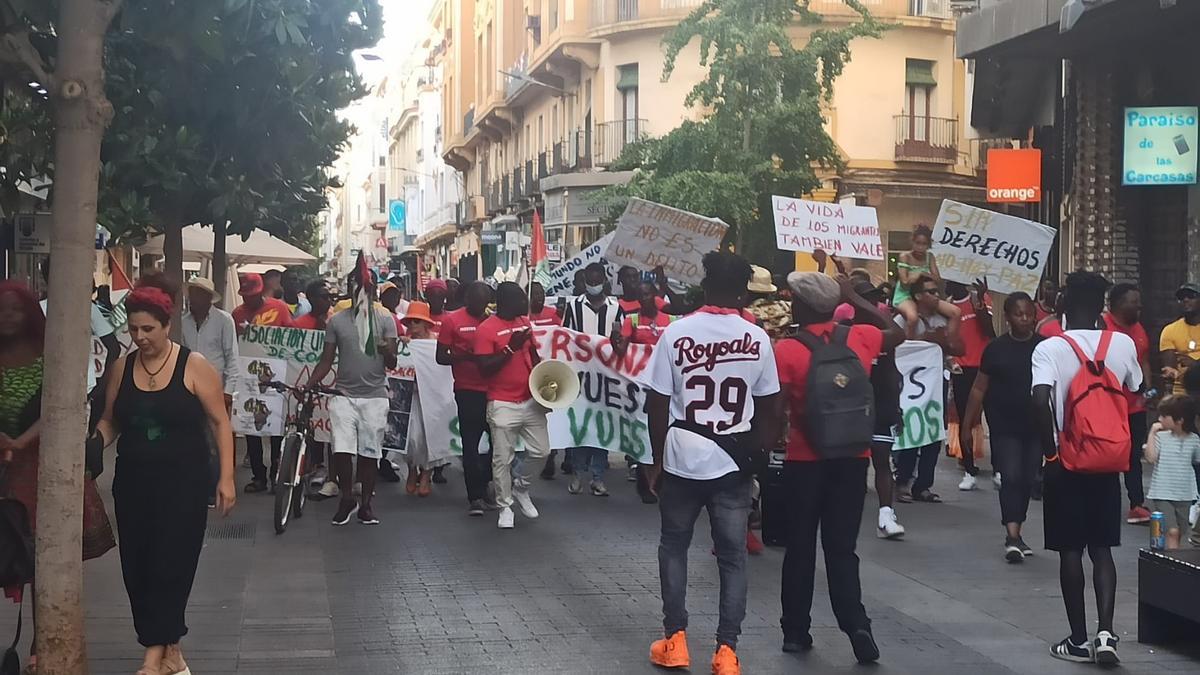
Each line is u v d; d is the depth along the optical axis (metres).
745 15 24.20
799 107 24.12
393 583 8.60
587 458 12.99
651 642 7.14
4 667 6.14
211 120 11.05
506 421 10.78
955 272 13.05
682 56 33.84
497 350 10.81
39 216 16.84
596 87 36.38
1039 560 9.52
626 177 34.41
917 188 33.69
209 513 11.46
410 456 12.72
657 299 12.84
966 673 6.58
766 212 25.30
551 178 36.69
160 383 6.02
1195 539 9.16
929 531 10.70
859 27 24.66
